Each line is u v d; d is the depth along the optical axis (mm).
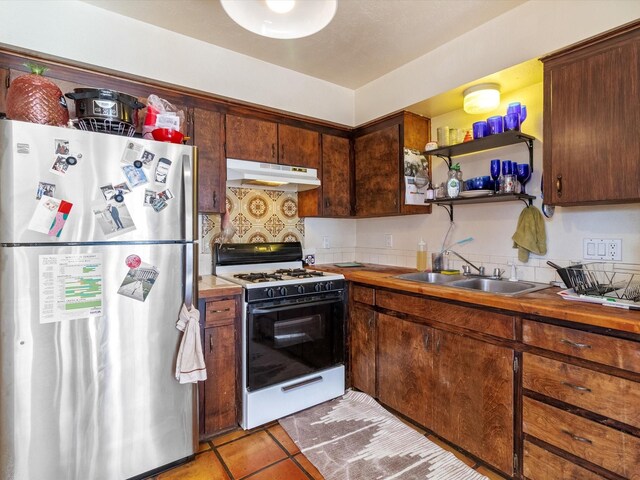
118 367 1512
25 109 1430
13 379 1303
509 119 1909
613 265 1695
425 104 2383
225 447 1863
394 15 2008
